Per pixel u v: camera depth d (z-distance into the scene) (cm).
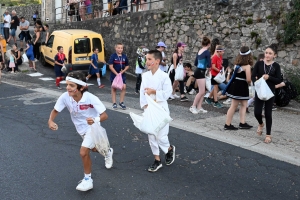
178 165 545
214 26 1168
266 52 620
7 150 602
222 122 779
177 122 770
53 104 945
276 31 1020
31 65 1566
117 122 768
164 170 527
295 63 990
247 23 1080
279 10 1007
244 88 689
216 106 931
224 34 1144
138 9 1568
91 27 1736
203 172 521
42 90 1154
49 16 2302
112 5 1689
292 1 979
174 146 572
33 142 643
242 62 672
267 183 489
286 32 980
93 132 448
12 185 475
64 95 454
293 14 970
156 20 1361
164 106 515
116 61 856
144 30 1416
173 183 486
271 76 619
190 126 739
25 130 713
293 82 966
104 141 459
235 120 802
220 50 890
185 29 1260
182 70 976
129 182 488
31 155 582
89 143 450
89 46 1375
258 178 503
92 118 441
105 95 1099
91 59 1270
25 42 1906
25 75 1448
